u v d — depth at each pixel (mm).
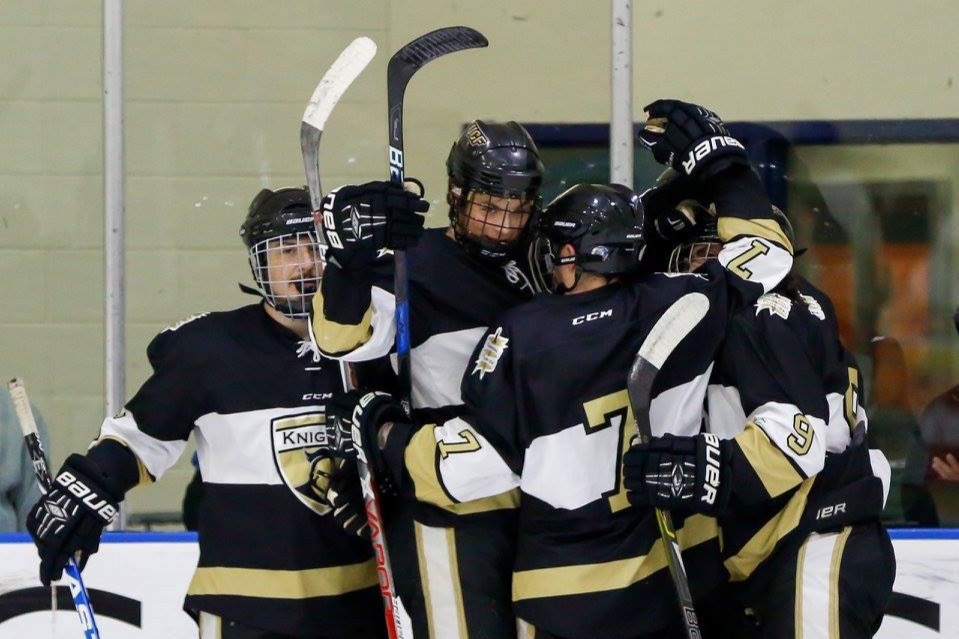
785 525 10828
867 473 11188
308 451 11133
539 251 11016
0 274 15719
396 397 11328
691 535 10891
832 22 16578
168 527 15141
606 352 10203
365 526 11070
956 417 16172
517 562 10555
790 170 16891
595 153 15953
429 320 11125
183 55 15906
